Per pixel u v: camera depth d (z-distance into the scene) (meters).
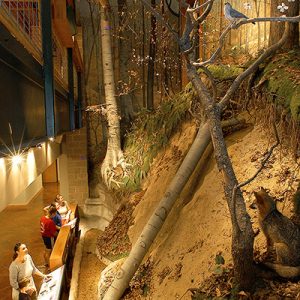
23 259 5.05
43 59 4.41
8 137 2.84
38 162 4.33
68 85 8.12
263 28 6.70
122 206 7.95
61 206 7.88
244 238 3.05
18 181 3.15
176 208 5.63
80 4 11.18
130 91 11.47
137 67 11.48
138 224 6.64
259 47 6.82
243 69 6.08
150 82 11.41
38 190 15.20
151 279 4.89
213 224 4.48
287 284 3.12
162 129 7.84
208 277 3.74
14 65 3.04
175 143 7.20
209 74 3.09
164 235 5.51
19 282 4.97
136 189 8.08
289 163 4.27
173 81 11.34
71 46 7.92
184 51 3.20
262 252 3.51
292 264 3.15
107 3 9.08
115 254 6.76
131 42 11.44
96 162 11.15
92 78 11.44
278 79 4.74
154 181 7.12
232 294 3.22
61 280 5.26
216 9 8.45
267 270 3.24
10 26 3.04
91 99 11.49
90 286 6.16
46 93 4.47
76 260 7.19
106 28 9.17
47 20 4.39
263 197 3.23
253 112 5.50
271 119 4.75
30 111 3.71
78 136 10.88
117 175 8.79
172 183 5.38
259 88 5.11
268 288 3.13
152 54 11.38
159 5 11.28
